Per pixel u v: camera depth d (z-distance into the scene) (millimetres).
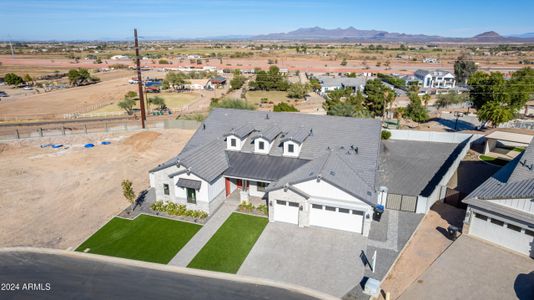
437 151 50312
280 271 24453
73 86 132000
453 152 49844
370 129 36781
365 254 26172
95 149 53406
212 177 31906
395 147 52469
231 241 28078
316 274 24109
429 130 65875
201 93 119312
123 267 25047
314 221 30141
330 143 35844
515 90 70500
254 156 36312
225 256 26156
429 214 32094
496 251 26094
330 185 28422
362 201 27766
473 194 28375
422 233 28906
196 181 31516
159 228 30125
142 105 64812
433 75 123875
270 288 22875
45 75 162000
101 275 24141
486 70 155250
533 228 24250
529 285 22469
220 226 30328
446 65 195875
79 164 46812
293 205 30172
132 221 31328
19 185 39812
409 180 40188
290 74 161250
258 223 30750
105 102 101438
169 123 65375
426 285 22797
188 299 21828
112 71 179125
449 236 28234
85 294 22203
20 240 28562
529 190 26047
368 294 22109
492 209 26203
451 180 39906
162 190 33688
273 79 125562
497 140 50438
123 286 23000
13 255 26484
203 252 26656
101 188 38938
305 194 28969
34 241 28391
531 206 24969
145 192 37625
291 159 35031
